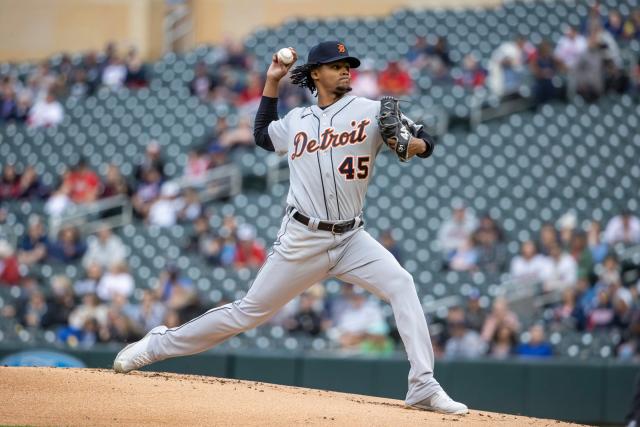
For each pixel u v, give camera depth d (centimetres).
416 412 1686
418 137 1684
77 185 5194
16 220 5184
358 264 1728
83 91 6169
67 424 1433
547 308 4197
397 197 5153
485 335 3778
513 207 5116
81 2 7194
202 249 4656
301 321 3988
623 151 5494
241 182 5278
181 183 5144
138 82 6156
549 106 5656
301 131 1722
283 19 6988
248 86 5822
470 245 4566
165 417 1517
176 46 7125
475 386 3506
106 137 5831
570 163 5397
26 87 6225
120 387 1702
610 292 3984
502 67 5712
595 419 3519
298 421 1517
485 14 6462
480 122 5622
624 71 5741
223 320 1778
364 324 3922
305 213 1702
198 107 5866
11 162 5853
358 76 5659
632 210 5181
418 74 5853
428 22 6444
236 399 1686
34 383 1688
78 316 4003
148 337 1864
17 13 7181
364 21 6512
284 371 3506
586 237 4447
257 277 1759
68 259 4703
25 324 4116
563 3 6481
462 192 5194
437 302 4331
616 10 6353
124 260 4622
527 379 3519
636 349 3831
